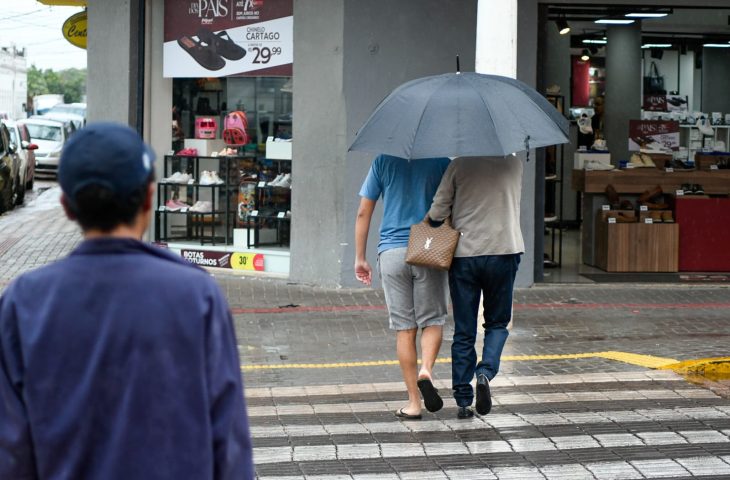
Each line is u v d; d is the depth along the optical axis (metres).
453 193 7.95
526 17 14.86
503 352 11.28
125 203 3.11
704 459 7.43
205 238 16.30
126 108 16.12
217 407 3.07
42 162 38.31
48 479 3.00
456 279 8.05
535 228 15.45
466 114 7.77
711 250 16.38
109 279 3.04
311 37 14.77
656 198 16.55
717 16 21.06
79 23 17.95
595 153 17.77
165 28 16.12
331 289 14.88
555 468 7.22
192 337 3.02
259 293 14.67
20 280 3.10
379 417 8.61
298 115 15.01
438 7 14.80
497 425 8.31
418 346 11.65
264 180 15.83
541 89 15.30
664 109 23.69
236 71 15.70
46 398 2.99
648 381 9.97
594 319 13.20
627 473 7.11
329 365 10.77
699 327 12.76
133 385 2.97
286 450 7.66
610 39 20.86
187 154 16.17
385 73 14.67
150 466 2.96
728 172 16.62
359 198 14.79
